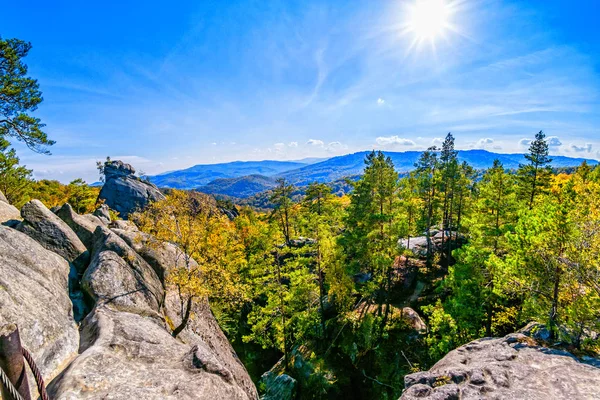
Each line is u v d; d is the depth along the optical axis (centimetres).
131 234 2020
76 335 961
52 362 802
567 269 1395
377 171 3131
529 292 1598
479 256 2119
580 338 1399
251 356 3578
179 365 901
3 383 338
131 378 768
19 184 3856
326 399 2659
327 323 3266
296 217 5991
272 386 2761
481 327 2347
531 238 1529
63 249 1506
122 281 1366
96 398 661
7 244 1138
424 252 4419
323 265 3073
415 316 3081
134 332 988
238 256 3472
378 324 3023
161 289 1703
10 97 2252
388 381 2583
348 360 2947
